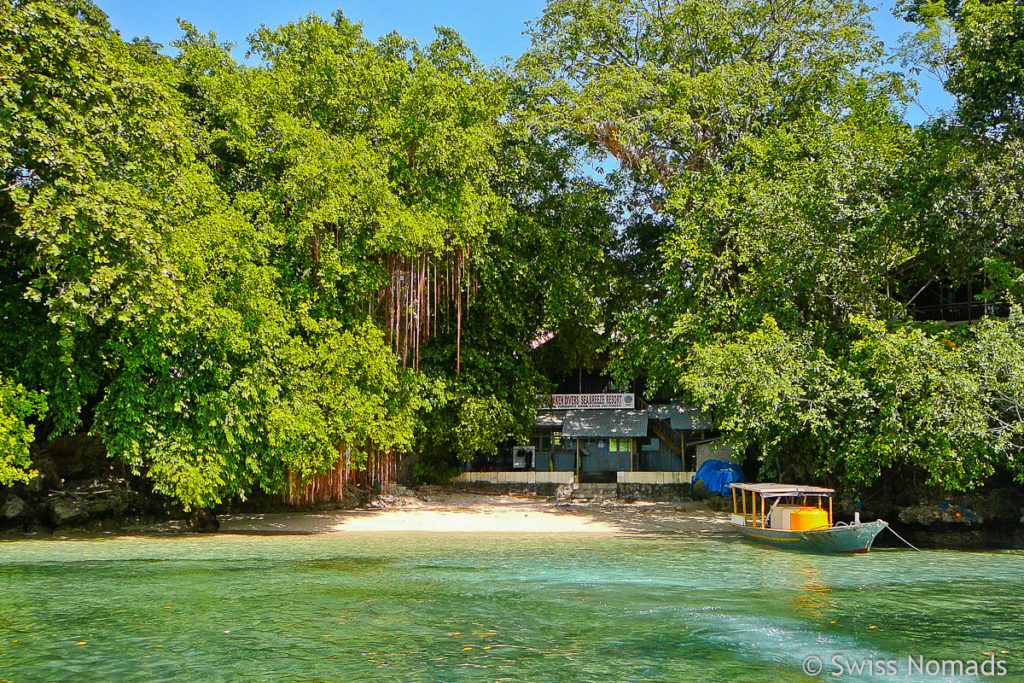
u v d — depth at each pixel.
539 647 12.02
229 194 29.56
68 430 26.03
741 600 15.61
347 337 27.53
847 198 27.66
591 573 19.03
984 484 26.48
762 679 10.55
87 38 21.72
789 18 35.19
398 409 30.50
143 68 26.09
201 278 24.09
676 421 42.28
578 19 36.66
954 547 24.53
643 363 32.44
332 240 28.39
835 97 35.38
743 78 32.62
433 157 29.70
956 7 31.14
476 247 32.06
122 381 23.59
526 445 45.09
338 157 26.98
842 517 28.80
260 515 32.16
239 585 17.27
